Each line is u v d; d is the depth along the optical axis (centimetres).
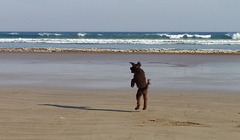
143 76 941
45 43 5238
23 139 654
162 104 1047
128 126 761
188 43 5206
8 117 840
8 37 7125
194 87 1405
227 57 3003
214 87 1408
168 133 705
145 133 703
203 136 687
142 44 5016
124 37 6975
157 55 3188
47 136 674
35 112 906
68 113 897
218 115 888
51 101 1084
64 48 4056
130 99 1130
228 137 682
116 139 659
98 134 691
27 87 1384
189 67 2220
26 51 3544
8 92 1252
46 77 1709
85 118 837
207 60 2730
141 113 910
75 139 656
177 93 1259
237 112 929
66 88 1365
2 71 1962
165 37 6850
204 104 1048
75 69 2077
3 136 672
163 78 1692
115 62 2536
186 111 939
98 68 2133
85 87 1394
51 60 2691
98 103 1056
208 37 6769
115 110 947
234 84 1493
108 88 1370
